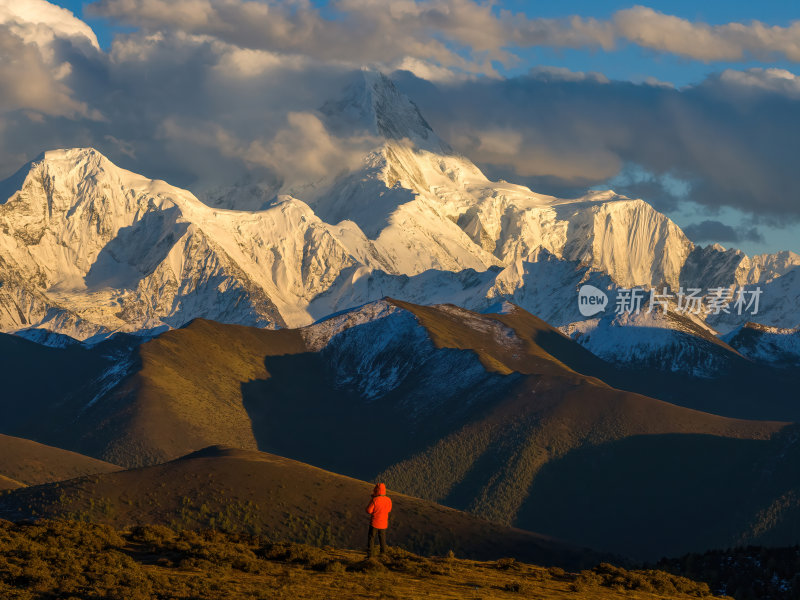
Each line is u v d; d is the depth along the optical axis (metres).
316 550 59.94
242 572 52.28
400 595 48.59
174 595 45.16
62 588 45.03
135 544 60.00
